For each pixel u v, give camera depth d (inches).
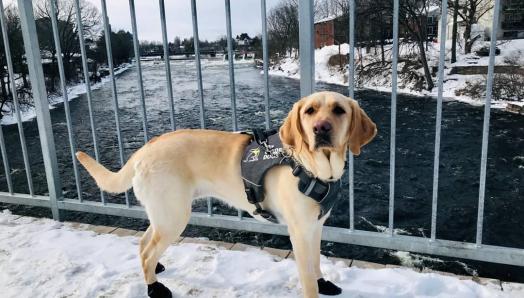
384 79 977.5
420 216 263.7
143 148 99.5
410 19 1016.9
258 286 100.3
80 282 104.7
